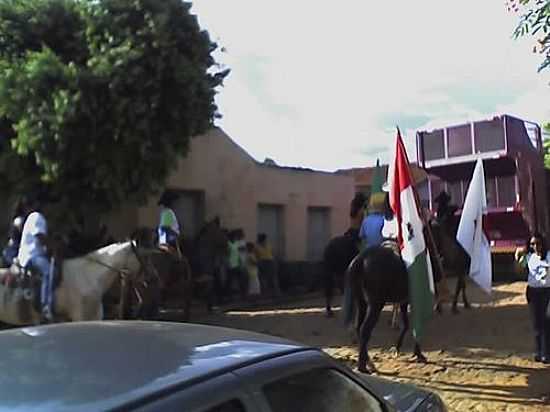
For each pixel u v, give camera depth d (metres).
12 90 12.60
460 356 9.82
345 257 13.69
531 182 19.55
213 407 2.25
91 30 13.38
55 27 13.79
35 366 2.34
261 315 14.54
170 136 13.62
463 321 12.60
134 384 2.20
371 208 11.37
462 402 7.59
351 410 3.07
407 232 8.94
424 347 10.46
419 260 8.92
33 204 11.95
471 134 19.09
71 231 13.80
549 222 21.11
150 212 18.22
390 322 12.73
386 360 9.62
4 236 13.80
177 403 2.14
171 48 13.27
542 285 9.20
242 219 21.72
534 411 7.22
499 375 8.74
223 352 2.66
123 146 13.09
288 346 2.98
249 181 22.06
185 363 2.46
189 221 20.23
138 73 12.90
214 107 14.17
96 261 9.94
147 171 13.52
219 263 17.41
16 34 13.59
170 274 12.49
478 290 17.23
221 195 21.05
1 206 14.34
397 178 9.05
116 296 10.85
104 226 15.06
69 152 12.80
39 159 12.77
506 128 18.38
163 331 2.93
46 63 12.64
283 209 23.42
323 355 3.09
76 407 2.00
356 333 10.30
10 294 9.55
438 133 19.86
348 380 3.18
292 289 20.77
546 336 9.29
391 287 8.80
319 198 24.77
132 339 2.72
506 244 19.19
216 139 20.97
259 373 2.56
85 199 13.76
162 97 13.34
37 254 9.52
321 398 2.88
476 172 11.81
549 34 6.83
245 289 18.30
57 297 9.49
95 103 12.66
